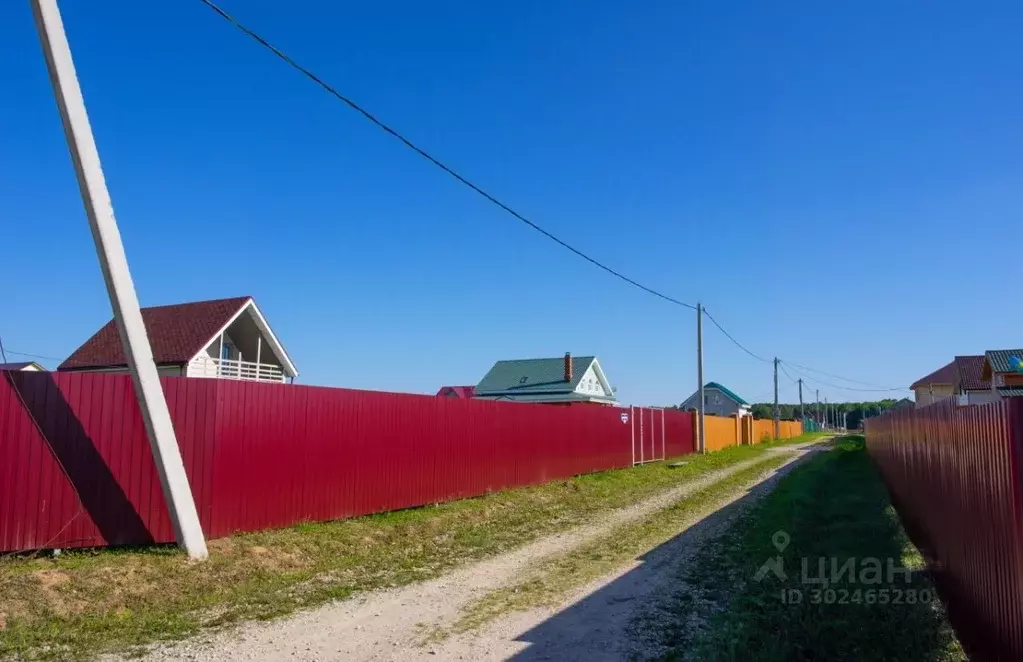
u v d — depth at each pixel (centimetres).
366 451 1197
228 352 2658
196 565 809
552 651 592
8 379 794
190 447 923
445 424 1414
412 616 691
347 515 1146
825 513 1273
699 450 3378
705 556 983
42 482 808
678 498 1678
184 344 2366
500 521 1289
